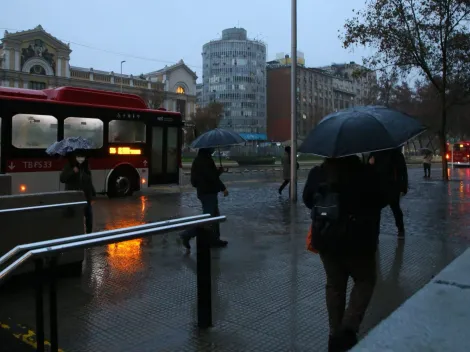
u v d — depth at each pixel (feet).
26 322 13.55
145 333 12.78
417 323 7.52
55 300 10.68
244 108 400.88
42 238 17.42
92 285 17.17
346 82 456.45
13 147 38.60
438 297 8.90
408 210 36.76
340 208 10.46
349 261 10.83
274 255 21.97
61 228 18.03
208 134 22.85
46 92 42.93
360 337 12.39
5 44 202.59
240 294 16.19
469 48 63.82
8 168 38.29
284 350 11.71
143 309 14.67
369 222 10.54
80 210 18.69
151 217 34.37
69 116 42.39
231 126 396.16
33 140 39.91
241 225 30.25
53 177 41.06
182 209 38.75
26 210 16.08
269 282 17.61
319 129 11.24
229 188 59.00
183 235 22.47
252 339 12.39
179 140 53.36
